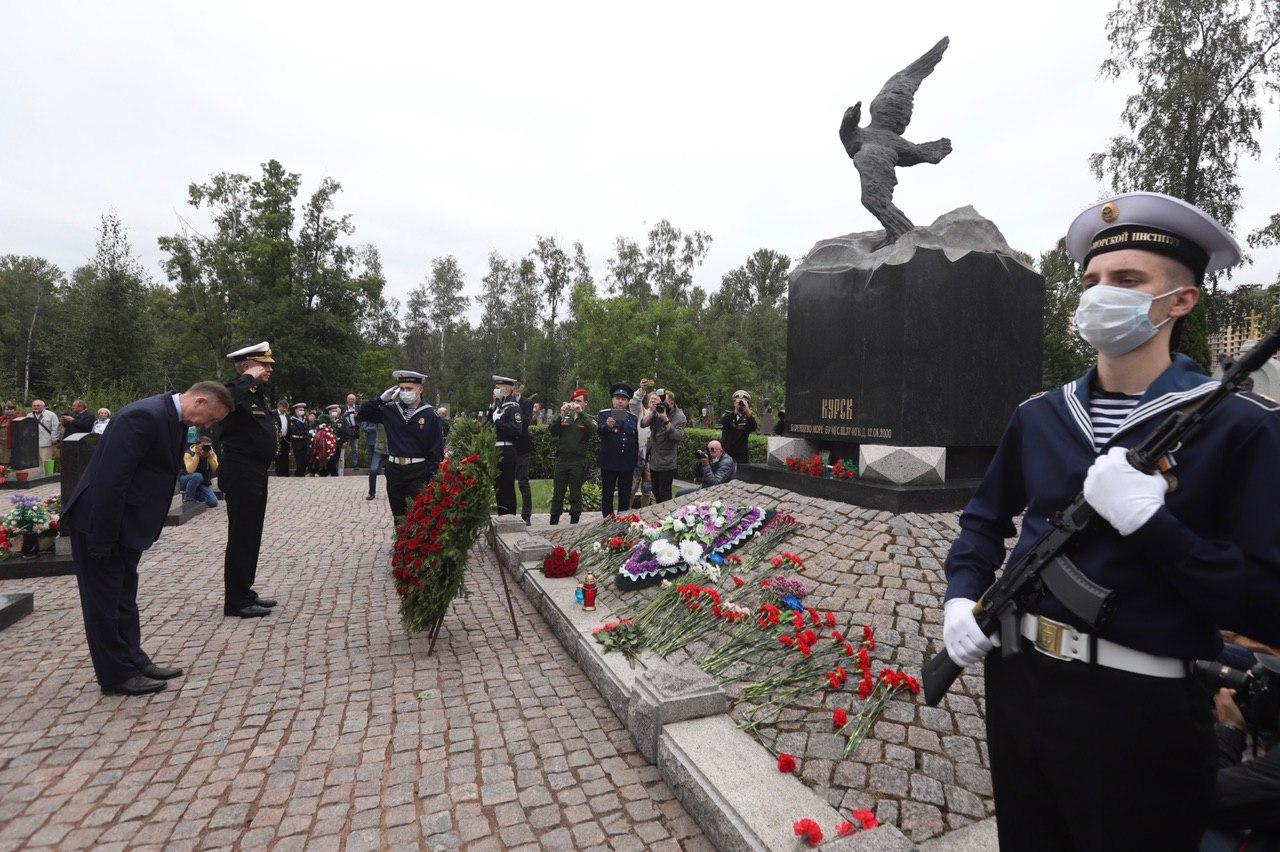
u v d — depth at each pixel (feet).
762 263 216.74
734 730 9.80
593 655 13.17
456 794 9.41
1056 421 5.12
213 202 116.57
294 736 10.98
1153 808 4.17
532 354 162.61
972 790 8.58
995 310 19.52
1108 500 4.17
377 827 8.66
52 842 8.25
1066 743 4.39
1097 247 5.05
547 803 9.21
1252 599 3.83
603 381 121.49
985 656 5.17
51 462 50.11
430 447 22.81
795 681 11.07
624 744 10.79
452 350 185.88
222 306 114.62
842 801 8.36
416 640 15.47
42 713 11.62
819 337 21.90
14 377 114.73
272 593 19.13
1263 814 5.93
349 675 13.46
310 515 33.12
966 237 19.56
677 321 122.11
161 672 12.97
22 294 173.78
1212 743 4.33
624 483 29.91
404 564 14.65
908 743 9.45
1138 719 4.20
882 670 11.02
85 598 12.05
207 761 10.19
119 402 59.82
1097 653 4.37
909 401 18.38
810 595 13.92
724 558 16.94
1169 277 4.70
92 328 95.86
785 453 22.94
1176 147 61.57
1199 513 4.23
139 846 8.22
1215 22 60.59
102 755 10.31
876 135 22.57
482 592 19.60
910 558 14.61
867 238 22.56
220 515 32.65
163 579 20.34
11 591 19.04
